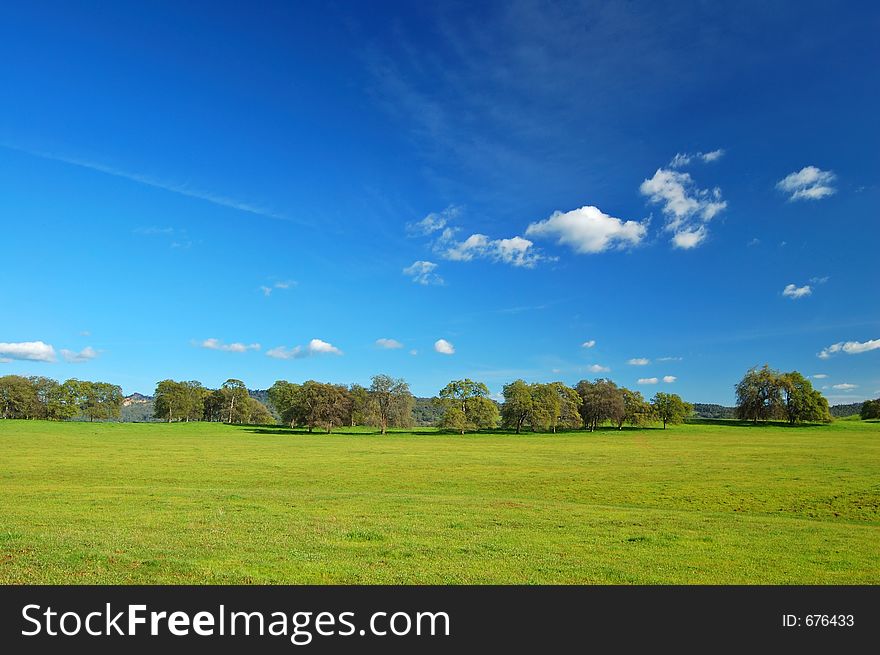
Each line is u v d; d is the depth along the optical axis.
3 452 70.94
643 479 47.06
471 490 40.81
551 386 157.88
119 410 178.38
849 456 71.31
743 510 32.19
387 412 148.62
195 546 18.09
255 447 89.56
